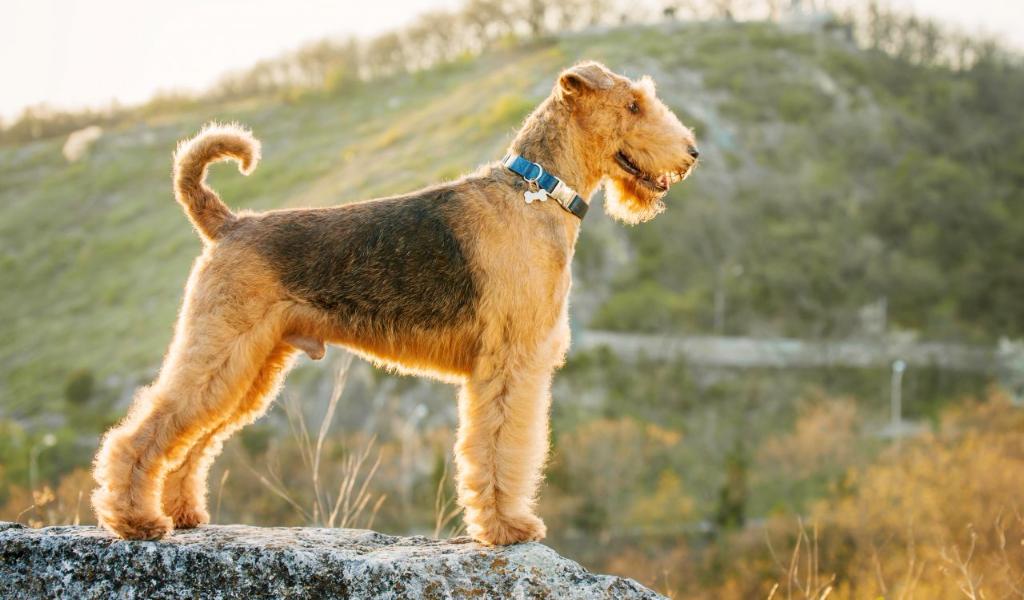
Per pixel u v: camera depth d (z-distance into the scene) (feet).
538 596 13.62
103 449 14.58
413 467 92.89
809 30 334.44
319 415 121.39
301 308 15.02
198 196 15.60
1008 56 326.03
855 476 106.11
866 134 266.98
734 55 303.27
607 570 99.86
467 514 15.17
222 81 378.32
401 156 213.46
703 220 217.77
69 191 294.66
